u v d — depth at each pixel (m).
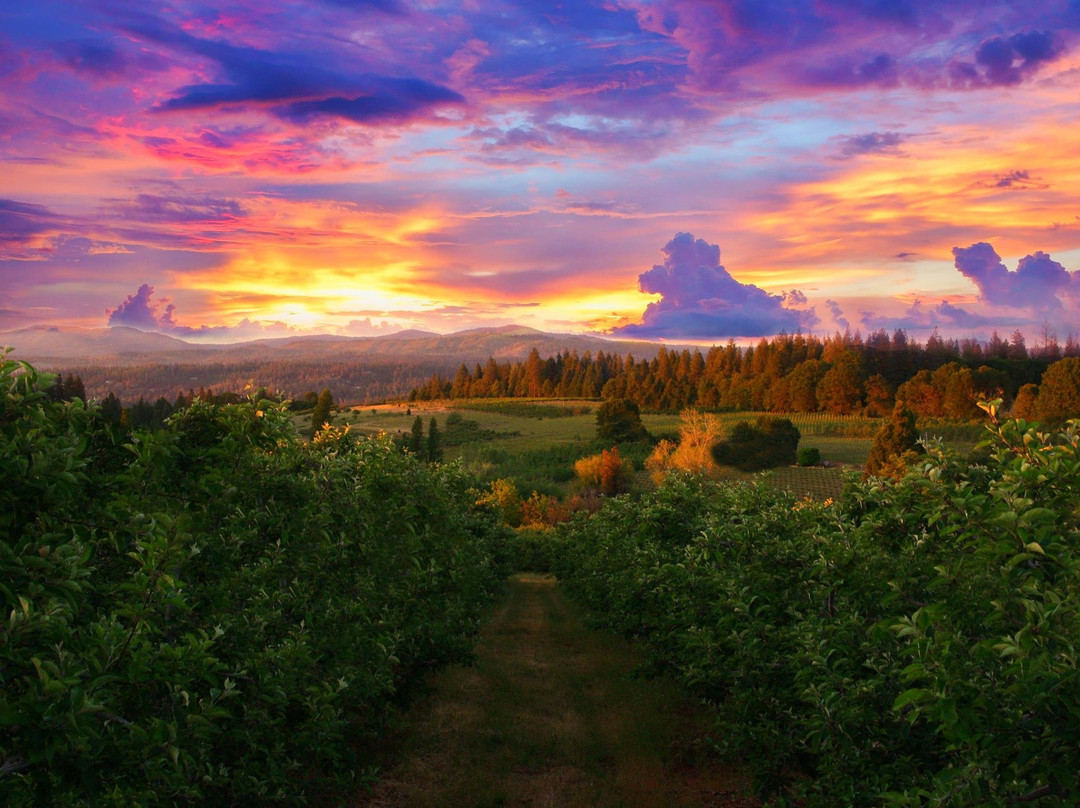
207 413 7.31
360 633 8.44
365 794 7.93
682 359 177.88
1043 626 3.44
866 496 6.41
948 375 96.25
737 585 7.64
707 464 69.19
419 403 160.75
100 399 4.93
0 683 3.46
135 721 4.48
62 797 3.53
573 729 10.28
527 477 73.31
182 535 4.43
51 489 3.90
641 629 13.35
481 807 7.62
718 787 8.23
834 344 138.25
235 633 6.07
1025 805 3.60
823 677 5.59
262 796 5.96
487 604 22.83
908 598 5.05
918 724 5.10
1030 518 3.79
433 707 11.36
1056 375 79.31
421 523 11.26
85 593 4.70
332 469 8.38
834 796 5.39
